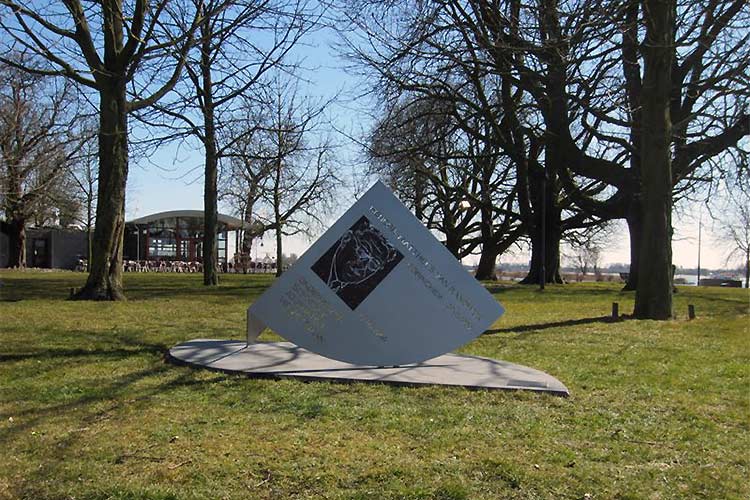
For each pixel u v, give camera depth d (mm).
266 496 4277
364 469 4723
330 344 8398
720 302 19781
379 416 6109
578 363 9016
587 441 5469
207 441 5297
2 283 23797
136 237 55219
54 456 4934
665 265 14914
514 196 36906
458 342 8297
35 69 15820
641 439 5555
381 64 20656
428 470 4715
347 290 8445
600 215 26828
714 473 4766
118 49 15984
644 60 14891
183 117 19219
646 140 14969
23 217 42812
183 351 9148
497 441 5387
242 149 28859
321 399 6719
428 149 26125
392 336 8344
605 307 18219
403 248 8422
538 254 32312
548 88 19266
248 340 9508
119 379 7555
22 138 30703
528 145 28141
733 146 19328
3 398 6621
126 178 16938
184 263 52156
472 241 42438
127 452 5031
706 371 8461
